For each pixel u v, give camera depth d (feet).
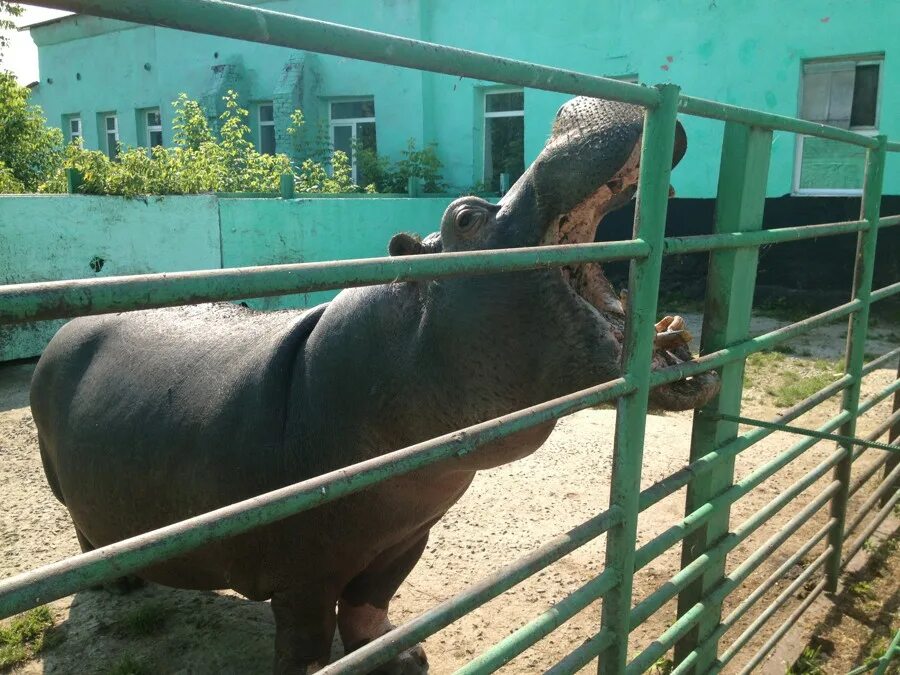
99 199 31.55
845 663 12.39
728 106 8.12
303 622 9.61
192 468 9.56
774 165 41.83
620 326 8.60
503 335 8.11
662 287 45.73
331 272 4.87
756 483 10.21
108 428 10.52
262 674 11.93
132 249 32.63
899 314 38.19
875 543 16.19
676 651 10.26
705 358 8.45
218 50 61.41
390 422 8.82
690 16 43.06
